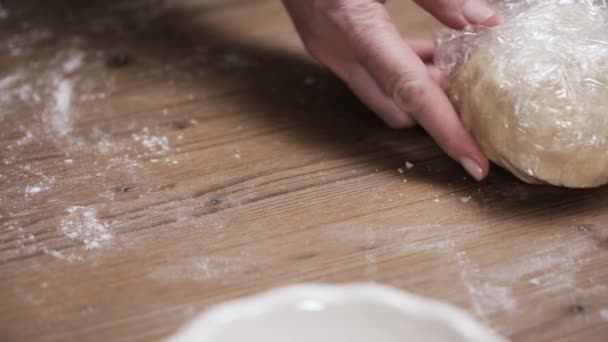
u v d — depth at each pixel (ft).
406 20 2.03
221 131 1.69
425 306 1.22
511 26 1.51
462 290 1.36
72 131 1.69
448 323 1.20
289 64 1.90
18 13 2.10
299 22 1.75
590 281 1.37
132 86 1.83
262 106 1.76
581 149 1.43
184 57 1.93
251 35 2.01
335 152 1.63
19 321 1.32
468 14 1.55
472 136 1.53
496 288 1.36
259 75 1.86
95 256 1.41
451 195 1.52
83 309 1.33
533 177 1.48
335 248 1.42
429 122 1.54
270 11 2.11
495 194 1.52
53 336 1.30
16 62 1.91
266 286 1.36
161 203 1.51
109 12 2.11
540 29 1.49
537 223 1.47
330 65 1.75
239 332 1.21
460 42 1.55
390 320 1.22
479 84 1.49
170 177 1.57
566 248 1.42
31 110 1.75
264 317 1.22
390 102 1.64
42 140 1.66
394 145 1.65
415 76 1.54
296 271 1.39
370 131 1.68
